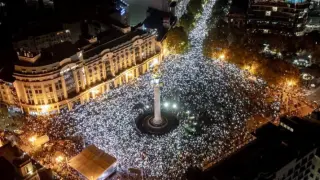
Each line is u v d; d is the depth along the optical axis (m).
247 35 184.75
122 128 132.12
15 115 141.25
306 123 106.88
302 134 101.81
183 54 179.38
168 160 116.56
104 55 151.62
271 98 143.75
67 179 110.44
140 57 169.50
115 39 158.38
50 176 102.62
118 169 113.56
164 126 134.38
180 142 124.94
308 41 172.62
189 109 140.88
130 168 113.62
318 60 165.62
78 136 127.81
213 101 144.38
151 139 127.50
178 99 146.75
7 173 92.62
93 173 107.88
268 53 173.88
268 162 91.75
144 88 158.38
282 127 108.06
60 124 135.50
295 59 168.00
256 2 188.62
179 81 157.75
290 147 95.88
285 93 146.38
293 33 188.88
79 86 148.25
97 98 152.75
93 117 138.88
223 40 178.75
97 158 112.31
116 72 161.00
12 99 144.75
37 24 189.38
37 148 121.88
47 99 140.50
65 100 143.12
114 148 122.00
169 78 160.12
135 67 166.62
